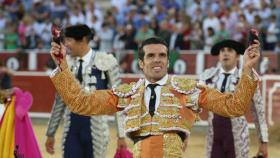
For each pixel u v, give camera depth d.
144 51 5.97
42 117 21.73
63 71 5.89
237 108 5.75
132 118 6.00
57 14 26.81
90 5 26.72
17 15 27.70
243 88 5.70
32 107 21.80
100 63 9.12
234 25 23.53
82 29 9.09
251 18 24.27
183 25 23.55
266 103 19.12
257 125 9.12
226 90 9.27
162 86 6.02
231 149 9.20
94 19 25.39
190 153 15.26
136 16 25.03
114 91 6.08
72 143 9.07
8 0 28.59
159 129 5.93
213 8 25.17
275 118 19.05
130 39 23.58
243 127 9.23
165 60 5.98
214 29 23.61
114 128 19.20
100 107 6.03
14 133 8.42
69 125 9.11
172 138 5.92
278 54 22.08
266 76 19.16
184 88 5.98
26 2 28.52
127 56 23.31
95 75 9.12
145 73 6.02
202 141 17.25
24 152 8.48
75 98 5.95
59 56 5.84
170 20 24.22
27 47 25.62
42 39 25.80
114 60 9.18
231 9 24.30
